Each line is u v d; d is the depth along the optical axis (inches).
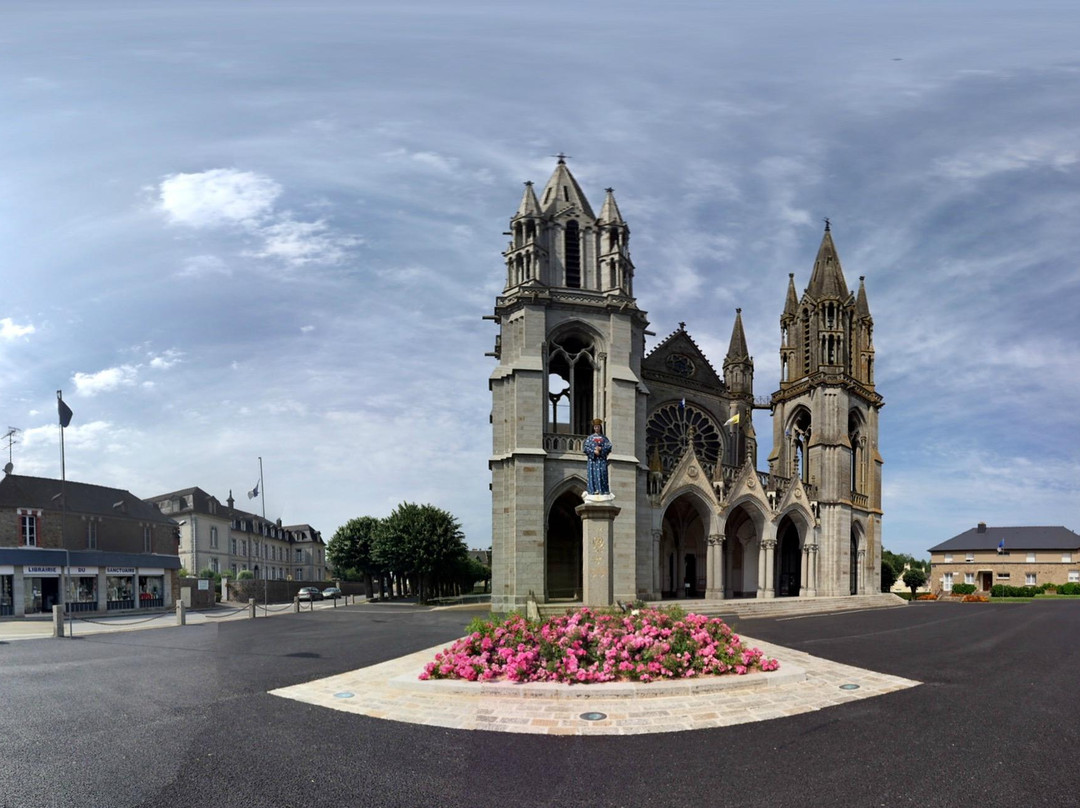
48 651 981.2
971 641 984.3
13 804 342.0
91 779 377.7
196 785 366.9
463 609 1987.0
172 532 2657.5
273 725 487.5
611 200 1830.7
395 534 2748.5
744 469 1900.8
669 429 2094.0
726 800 344.8
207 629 1369.3
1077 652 863.7
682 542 2092.8
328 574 5703.7
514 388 1635.1
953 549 3902.6
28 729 487.8
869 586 2310.5
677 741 442.3
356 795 350.9
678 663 602.2
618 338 1742.1
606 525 979.9
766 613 1696.6
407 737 453.1
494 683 579.2
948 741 442.0
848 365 2306.8
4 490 2086.6
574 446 1660.9
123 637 1205.7
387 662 775.7
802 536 2097.7
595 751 422.6
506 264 1756.9
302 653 892.0
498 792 355.6
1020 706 540.1
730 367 2277.3
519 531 1561.3
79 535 2234.3
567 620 651.5
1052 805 338.0
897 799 345.4
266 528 4781.0
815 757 409.4
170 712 535.8
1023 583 3666.3
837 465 2180.1
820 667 713.0
